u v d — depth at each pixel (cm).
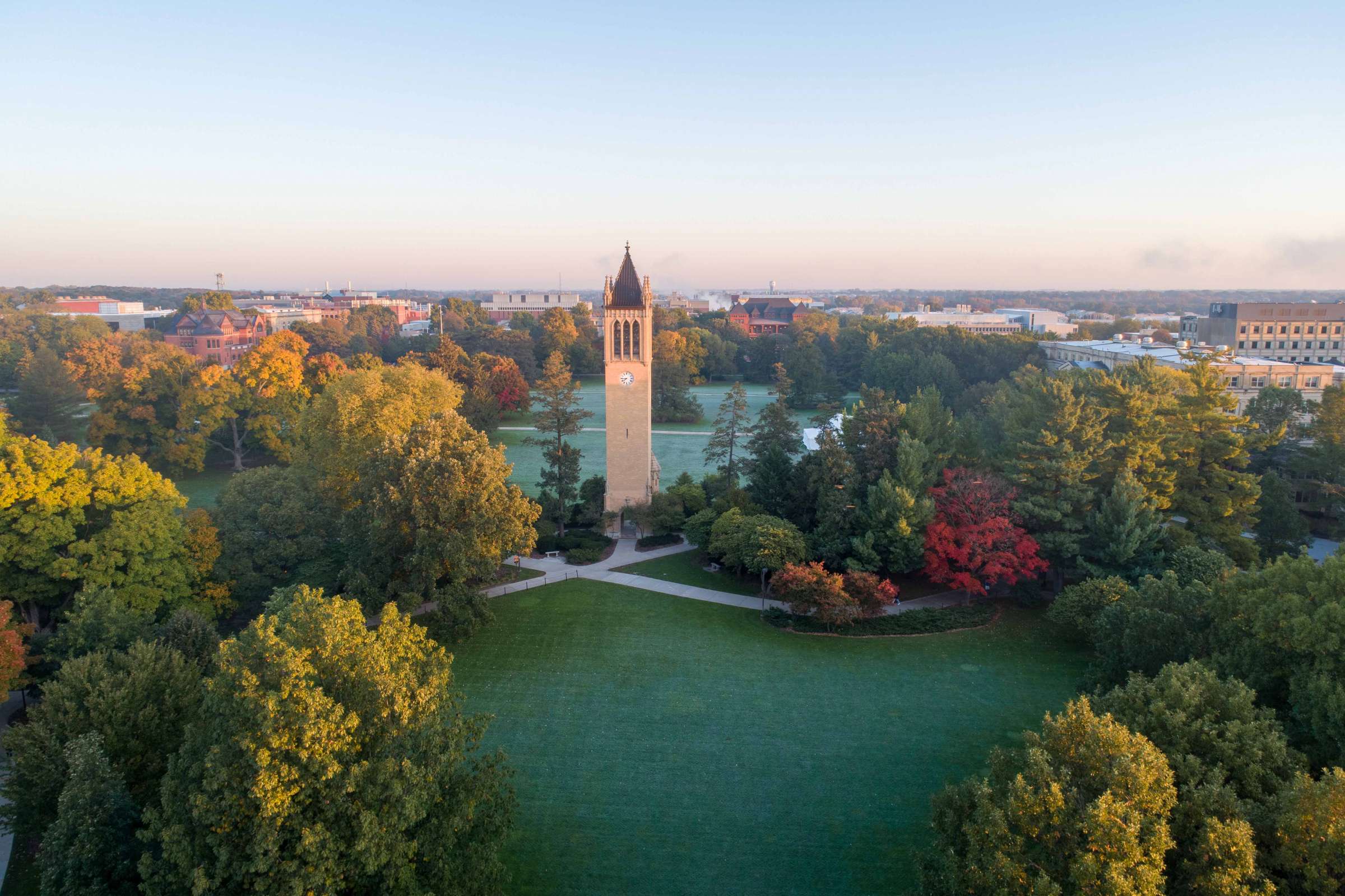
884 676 5700
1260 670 3734
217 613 6031
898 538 6812
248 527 6362
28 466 5456
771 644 6216
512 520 6419
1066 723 2931
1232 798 2750
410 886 2909
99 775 3147
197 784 2906
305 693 2794
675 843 3966
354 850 2720
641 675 5694
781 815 4184
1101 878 2412
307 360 16750
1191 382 7294
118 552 5531
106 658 3928
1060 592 6975
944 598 7088
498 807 3456
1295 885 2692
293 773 2723
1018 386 12925
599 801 4288
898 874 3750
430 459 6206
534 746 4797
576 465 8875
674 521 8494
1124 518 6425
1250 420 7456
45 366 12131
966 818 3030
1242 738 3078
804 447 9538
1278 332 17275
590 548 8150
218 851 2698
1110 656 4944
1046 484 6844
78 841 2991
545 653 6022
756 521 7312
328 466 7706
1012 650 6109
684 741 4869
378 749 3011
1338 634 3347
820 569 6438
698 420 17412
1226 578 4703
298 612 3300
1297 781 2719
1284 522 7231
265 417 11600
